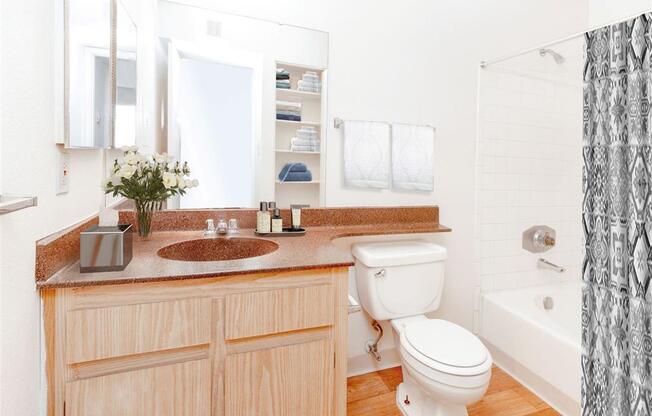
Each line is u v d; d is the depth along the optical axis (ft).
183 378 3.18
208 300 3.25
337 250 4.27
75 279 2.85
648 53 3.68
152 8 5.15
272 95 5.71
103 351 2.95
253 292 3.42
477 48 7.02
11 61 2.31
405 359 4.80
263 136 5.69
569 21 7.86
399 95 6.48
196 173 5.38
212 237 4.82
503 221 7.38
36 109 2.65
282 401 3.56
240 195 5.60
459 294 7.12
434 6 6.65
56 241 2.93
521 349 6.16
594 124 4.24
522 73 7.42
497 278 7.38
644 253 3.76
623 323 4.00
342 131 6.15
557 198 7.82
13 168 2.34
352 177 6.20
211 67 5.40
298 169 5.91
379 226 6.26
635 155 3.82
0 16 2.18
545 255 7.75
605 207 4.16
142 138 5.22
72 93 3.04
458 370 4.18
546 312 7.05
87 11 3.28
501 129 7.29
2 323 2.25
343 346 3.84
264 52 5.64
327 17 5.95
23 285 2.53
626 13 7.32
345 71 6.10
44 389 2.86
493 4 7.11
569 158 7.90
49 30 2.86
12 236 2.35
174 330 3.14
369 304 5.55
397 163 6.48
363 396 5.78
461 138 6.99
